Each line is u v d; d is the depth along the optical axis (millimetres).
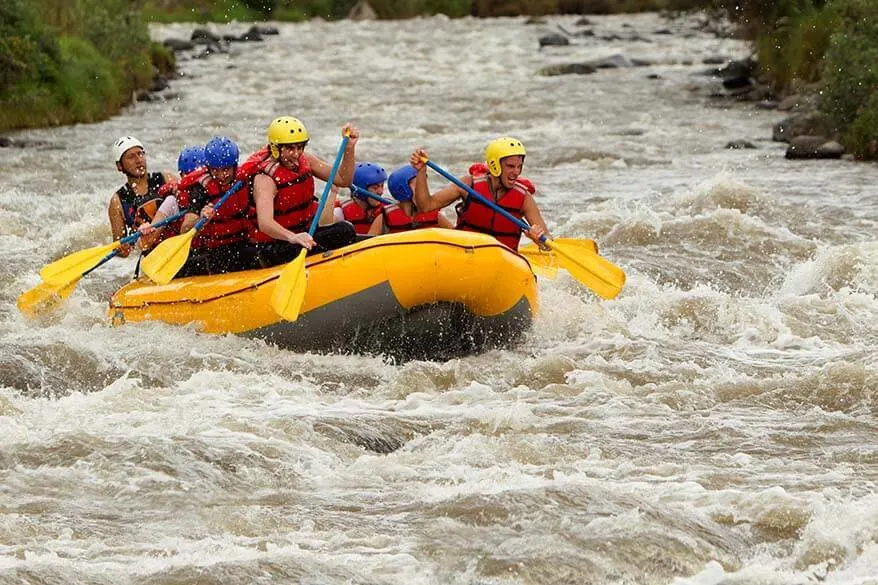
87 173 47688
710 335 26891
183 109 69188
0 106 59688
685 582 15047
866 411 21328
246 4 129750
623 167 49312
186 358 24094
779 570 15375
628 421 20812
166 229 27234
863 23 50812
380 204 27234
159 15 122250
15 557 15359
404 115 66500
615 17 132750
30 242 36125
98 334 25562
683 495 17297
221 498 17453
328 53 100750
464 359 24688
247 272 25750
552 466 18625
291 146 24906
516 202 26641
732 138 55625
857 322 27375
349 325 24312
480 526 16312
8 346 23891
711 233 35219
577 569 15195
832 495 17250
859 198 40531
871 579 15008
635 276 31188
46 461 18531
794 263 32969
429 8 141500
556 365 23812
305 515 16828
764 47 70438
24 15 62562
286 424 20203
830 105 50562
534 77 83125
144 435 19578
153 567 15094
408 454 19125
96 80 66188
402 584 14828
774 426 20516
